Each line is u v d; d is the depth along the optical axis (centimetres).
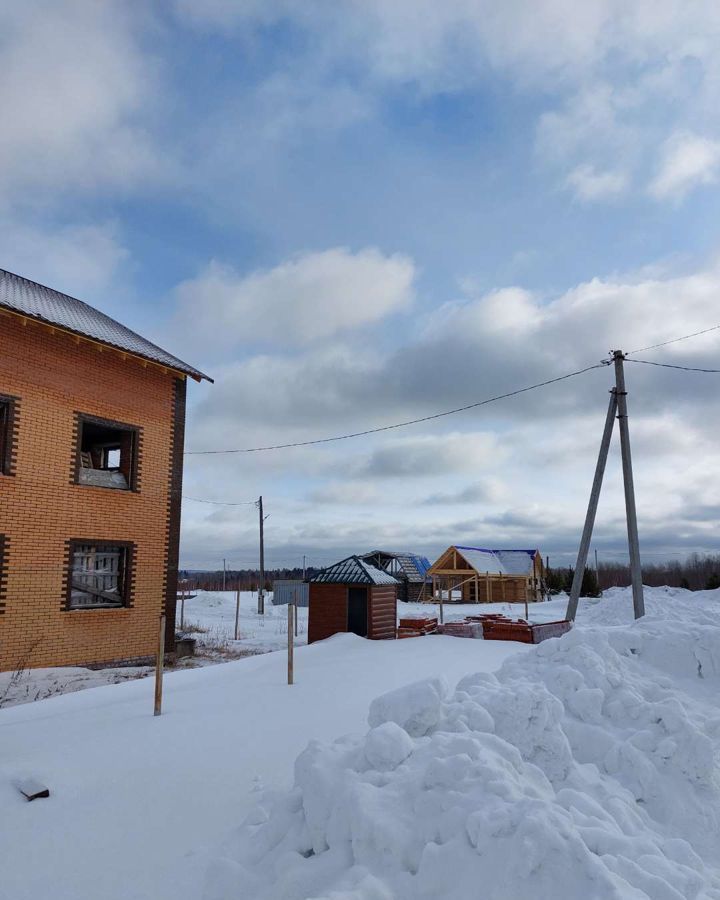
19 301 1305
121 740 577
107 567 1418
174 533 1558
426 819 313
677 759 425
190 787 453
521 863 273
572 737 466
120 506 1432
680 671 619
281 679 898
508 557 4103
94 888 318
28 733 622
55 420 1316
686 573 7756
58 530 1299
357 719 636
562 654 579
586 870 270
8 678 1148
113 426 1438
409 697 436
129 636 1417
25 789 439
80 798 435
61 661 1280
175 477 1577
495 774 330
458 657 1074
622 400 1695
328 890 284
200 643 1830
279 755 525
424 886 280
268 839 343
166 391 1580
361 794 327
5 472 1220
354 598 1519
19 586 1222
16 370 1255
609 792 392
